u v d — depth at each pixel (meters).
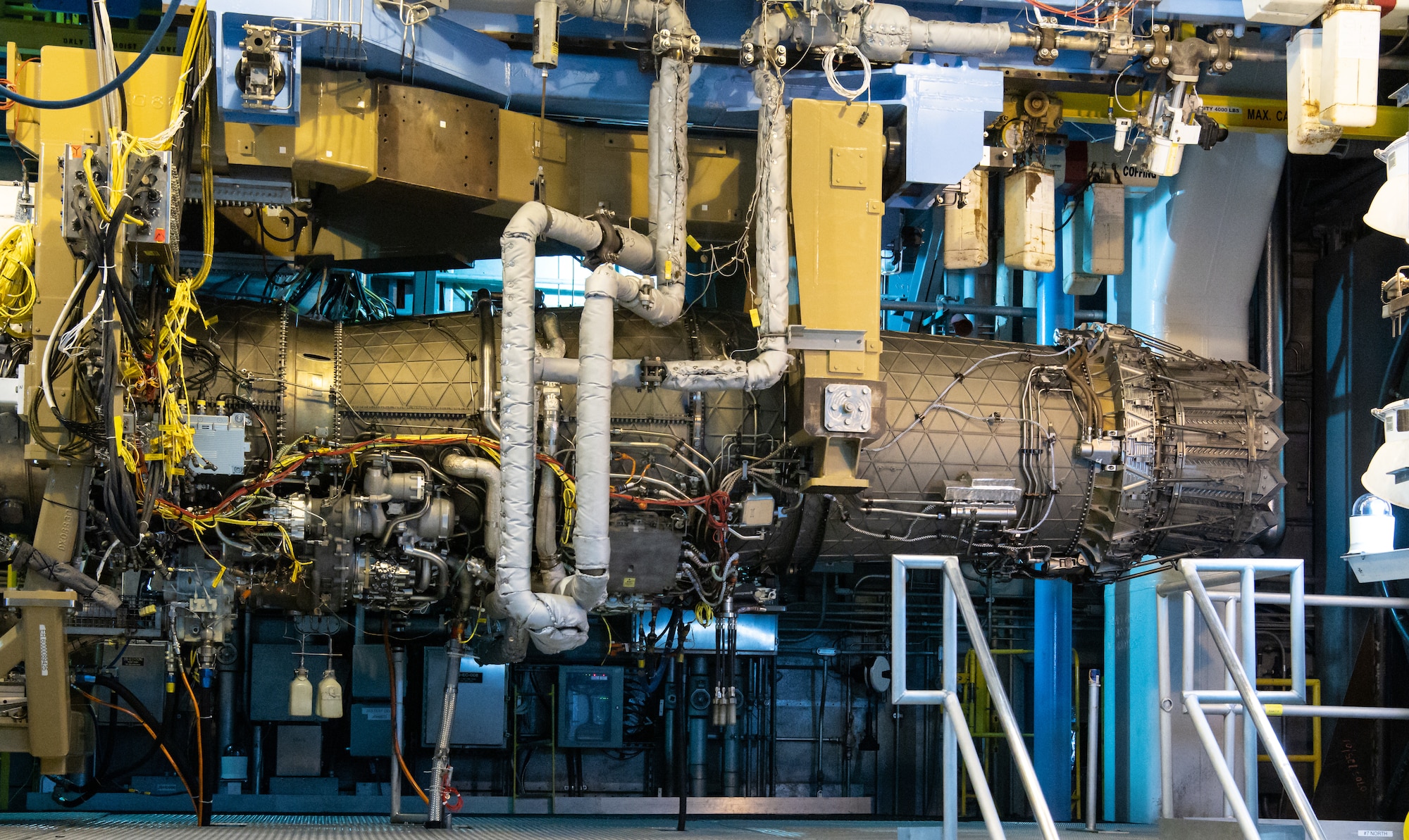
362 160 7.77
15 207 7.40
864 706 12.88
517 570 7.43
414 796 11.06
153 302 7.80
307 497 7.96
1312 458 11.51
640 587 8.35
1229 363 9.43
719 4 8.44
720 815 11.76
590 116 8.84
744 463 8.34
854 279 8.05
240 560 8.14
